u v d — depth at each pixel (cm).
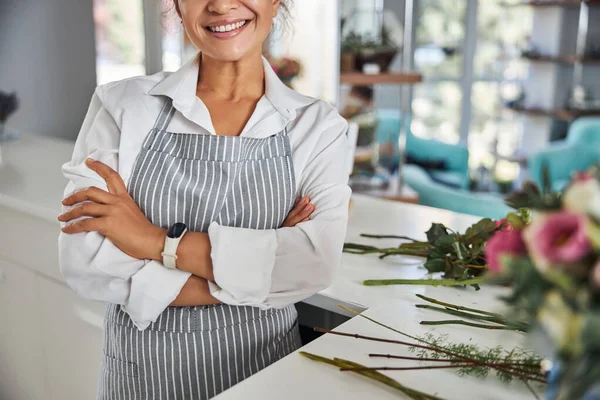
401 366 109
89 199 124
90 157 132
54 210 189
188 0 127
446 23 660
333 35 424
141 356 129
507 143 654
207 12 126
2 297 225
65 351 205
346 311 138
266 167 133
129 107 134
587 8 588
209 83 138
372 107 323
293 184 135
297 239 125
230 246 121
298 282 128
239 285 122
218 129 134
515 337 119
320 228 127
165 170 130
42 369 217
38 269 205
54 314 205
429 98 679
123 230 123
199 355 128
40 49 355
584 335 62
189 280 125
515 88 641
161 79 141
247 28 129
